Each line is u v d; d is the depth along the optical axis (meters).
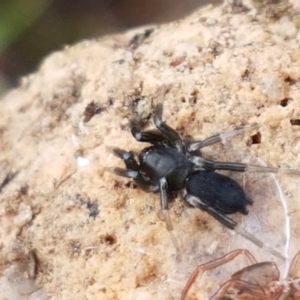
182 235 0.08
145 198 0.08
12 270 0.09
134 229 0.08
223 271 0.08
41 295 0.09
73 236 0.08
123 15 0.12
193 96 0.09
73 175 0.09
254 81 0.09
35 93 0.10
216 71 0.09
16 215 0.09
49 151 0.09
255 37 0.09
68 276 0.08
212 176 0.08
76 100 0.09
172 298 0.08
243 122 0.09
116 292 0.08
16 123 0.10
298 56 0.09
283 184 0.08
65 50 0.10
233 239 0.08
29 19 0.11
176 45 0.09
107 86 0.09
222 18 0.09
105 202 0.09
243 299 0.08
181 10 0.12
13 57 0.11
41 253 0.09
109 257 0.08
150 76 0.09
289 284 0.08
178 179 0.08
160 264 0.08
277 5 0.09
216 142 0.08
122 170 0.08
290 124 0.09
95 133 0.09
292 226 0.08
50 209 0.09
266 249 0.08
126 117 0.09
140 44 0.09
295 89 0.09
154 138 0.09
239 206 0.08
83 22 0.12
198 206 0.08
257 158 0.08
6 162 0.09
